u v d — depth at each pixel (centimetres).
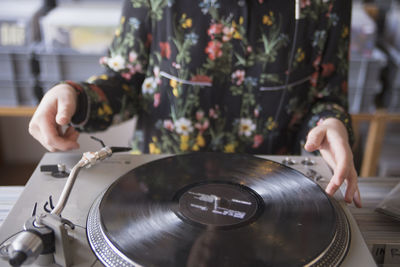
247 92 105
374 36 162
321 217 60
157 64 105
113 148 67
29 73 170
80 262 54
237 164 77
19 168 235
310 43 103
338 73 106
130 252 53
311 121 98
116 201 63
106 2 195
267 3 98
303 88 106
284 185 69
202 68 102
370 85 168
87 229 60
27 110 175
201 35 100
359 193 74
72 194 68
